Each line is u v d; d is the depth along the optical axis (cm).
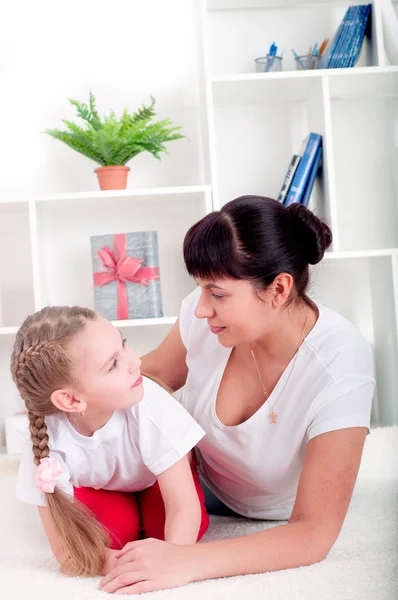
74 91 248
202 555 103
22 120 247
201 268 112
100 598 98
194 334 139
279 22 247
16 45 247
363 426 115
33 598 101
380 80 230
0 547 135
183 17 249
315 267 212
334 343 121
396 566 105
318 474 111
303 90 238
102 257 227
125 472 130
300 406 121
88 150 227
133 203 244
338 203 250
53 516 116
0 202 221
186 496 121
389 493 158
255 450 126
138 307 227
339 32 228
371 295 248
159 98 248
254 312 115
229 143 248
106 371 118
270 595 94
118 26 249
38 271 224
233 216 112
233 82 225
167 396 129
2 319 247
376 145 250
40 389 120
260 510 141
